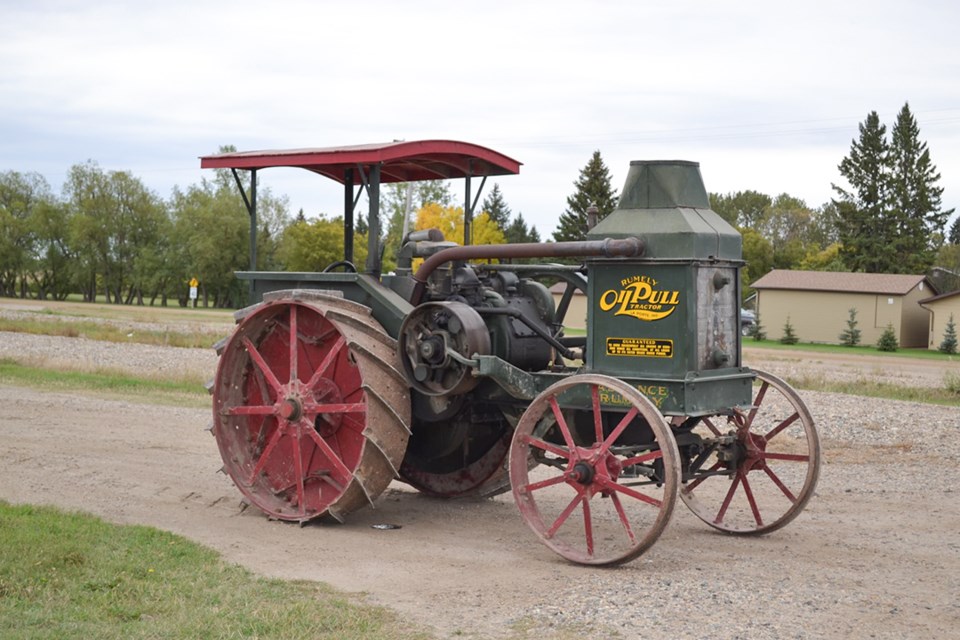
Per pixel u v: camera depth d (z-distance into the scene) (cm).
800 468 1166
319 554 725
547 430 777
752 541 798
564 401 739
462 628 557
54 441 1184
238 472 873
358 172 946
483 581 658
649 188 739
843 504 960
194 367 2236
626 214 743
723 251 743
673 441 667
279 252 7575
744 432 825
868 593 636
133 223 8338
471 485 934
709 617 577
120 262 8350
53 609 557
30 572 619
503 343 824
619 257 727
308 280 890
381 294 841
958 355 4131
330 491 830
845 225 6962
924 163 6944
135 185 8350
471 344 775
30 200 9000
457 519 870
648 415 672
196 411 1510
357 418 820
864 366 3034
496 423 913
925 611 599
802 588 644
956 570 707
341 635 536
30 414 1398
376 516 876
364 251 5134
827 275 5141
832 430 1428
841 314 4881
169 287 8075
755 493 1009
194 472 1035
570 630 554
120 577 621
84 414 1422
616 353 739
